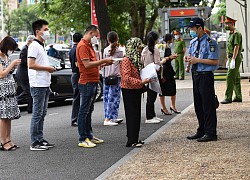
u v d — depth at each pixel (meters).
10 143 8.45
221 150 7.63
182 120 10.84
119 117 11.92
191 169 6.52
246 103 13.00
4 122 8.33
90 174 6.68
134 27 29.97
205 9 21.86
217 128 9.59
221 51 21.25
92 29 8.23
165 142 8.46
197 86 8.50
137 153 7.68
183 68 21.70
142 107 13.49
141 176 6.29
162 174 6.34
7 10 63.31
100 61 8.20
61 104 15.76
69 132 10.05
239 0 20.25
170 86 11.62
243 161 6.86
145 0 27.30
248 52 20.47
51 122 11.55
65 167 7.11
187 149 7.81
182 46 21.47
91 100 8.49
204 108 8.40
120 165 6.95
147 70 8.14
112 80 10.55
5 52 8.22
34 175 6.71
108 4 26.50
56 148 8.45
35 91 8.22
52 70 8.30
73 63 10.49
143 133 9.59
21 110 14.47
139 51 8.23
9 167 7.20
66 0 27.53
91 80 8.37
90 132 8.72
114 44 10.38
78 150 8.24
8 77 8.29
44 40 8.27
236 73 12.97
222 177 6.08
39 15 29.06
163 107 11.89
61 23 29.31
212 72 8.41
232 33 12.78
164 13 22.19
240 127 9.62
